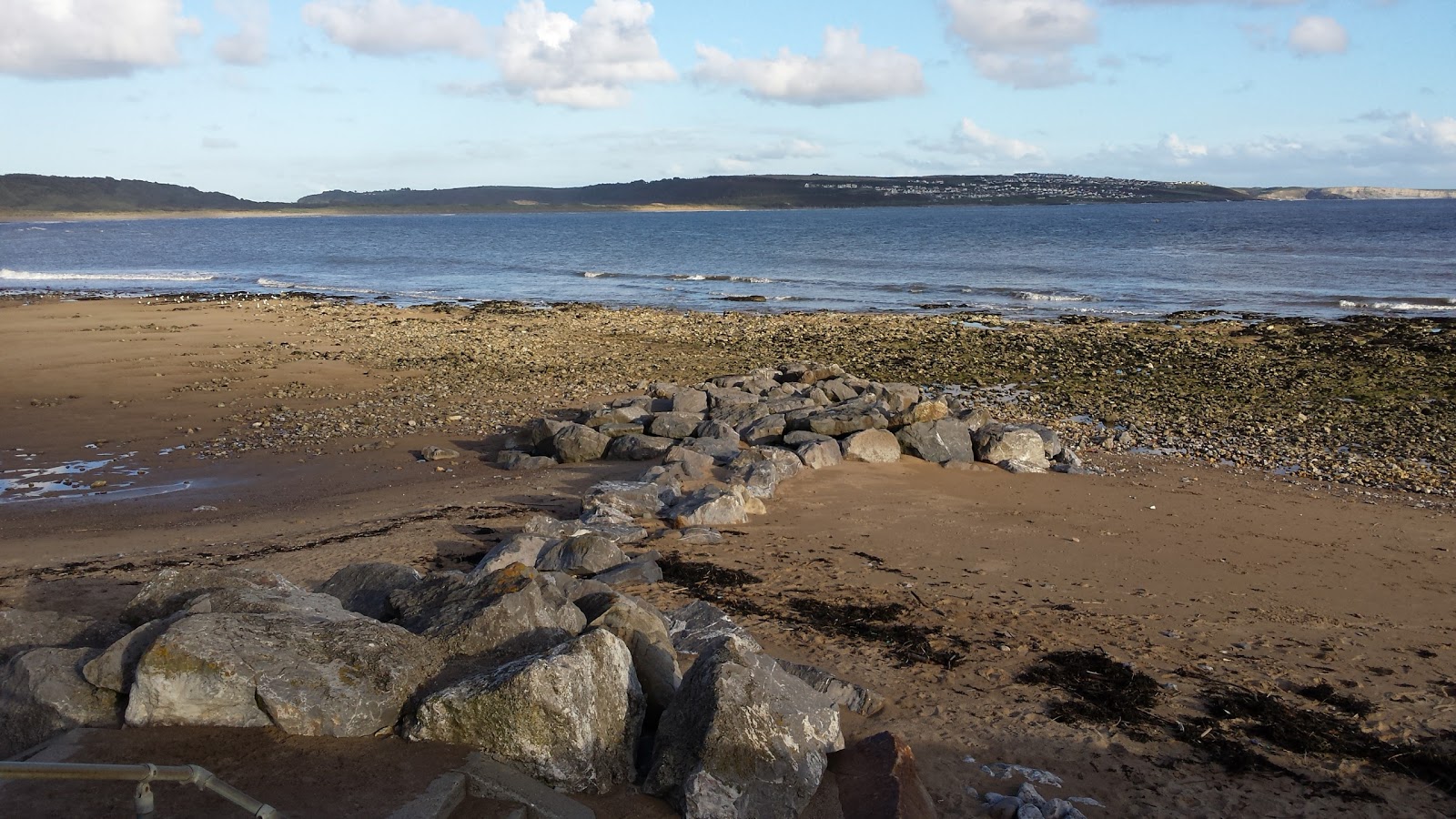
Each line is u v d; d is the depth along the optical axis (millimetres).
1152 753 7355
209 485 15141
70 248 96562
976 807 6648
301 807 5582
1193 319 33625
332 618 7223
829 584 10359
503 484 14609
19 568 10977
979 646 8961
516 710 6223
